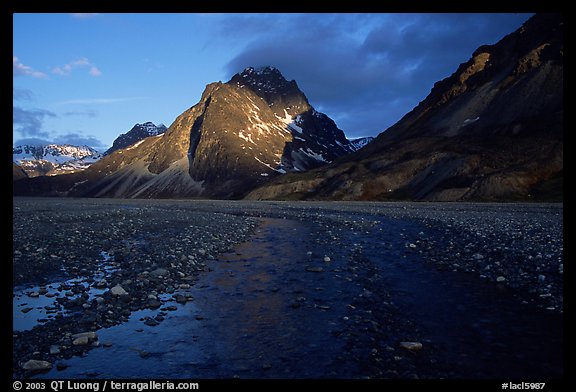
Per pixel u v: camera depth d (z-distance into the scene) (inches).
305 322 447.8
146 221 1529.3
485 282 589.3
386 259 793.6
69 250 845.8
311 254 872.3
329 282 626.2
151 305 503.8
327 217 1838.1
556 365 332.2
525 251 738.2
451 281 603.8
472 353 358.6
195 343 393.1
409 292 555.5
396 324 435.2
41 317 453.4
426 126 7815.0
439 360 346.9
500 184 3986.2
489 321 434.3
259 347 382.6
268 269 727.1
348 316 464.4
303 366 341.7
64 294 547.5
